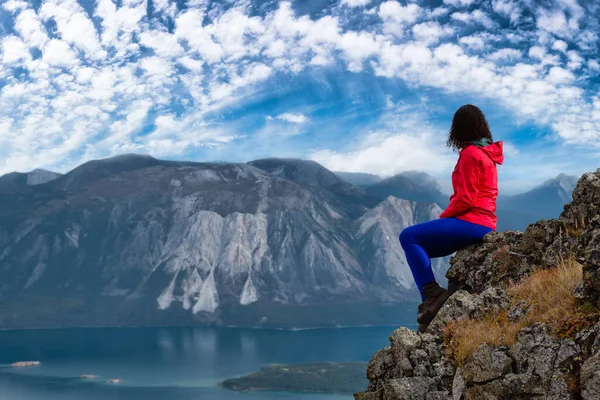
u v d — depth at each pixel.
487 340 3.40
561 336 3.11
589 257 3.15
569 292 3.33
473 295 3.85
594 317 3.05
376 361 3.80
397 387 3.52
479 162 4.05
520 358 3.19
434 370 3.56
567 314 3.17
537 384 3.05
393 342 3.76
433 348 3.65
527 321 3.35
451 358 3.56
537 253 3.95
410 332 3.77
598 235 3.36
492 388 3.20
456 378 3.42
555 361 3.04
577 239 3.74
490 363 3.27
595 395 2.80
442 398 3.45
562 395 2.95
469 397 3.31
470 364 3.36
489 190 4.12
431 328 3.81
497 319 3.57
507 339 3.31
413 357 3.63
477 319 3.69
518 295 3.66
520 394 3.09
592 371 2.83
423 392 3.49
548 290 3.47
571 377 2.96
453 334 3.62
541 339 3.15
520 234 4.12
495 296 3.72
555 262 3.80
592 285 3.12
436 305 4.03
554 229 3.92
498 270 4.05
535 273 3.80
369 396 3.72
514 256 4.00
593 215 3.68
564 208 3.96
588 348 2.98
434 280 4.11
